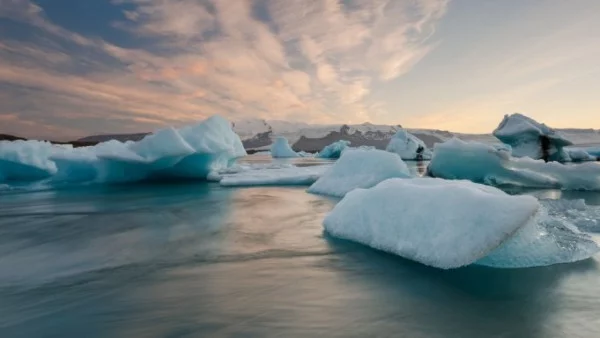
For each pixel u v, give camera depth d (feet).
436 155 52.21
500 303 12.19
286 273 15.48
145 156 54.39
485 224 14.88
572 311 11.56
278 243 20.42
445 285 13.69
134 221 28.45
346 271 15.49
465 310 11.71
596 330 10.42
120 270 16.40
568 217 24.52
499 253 15.25
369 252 18.01
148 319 11.51
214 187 52.37
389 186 20.08
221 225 26.16
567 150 112.27
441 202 16.87
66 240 22.44
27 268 16.93
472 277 14.33
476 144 48.49
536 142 95.30
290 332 10.48
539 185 46.47
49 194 46.11
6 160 53.42
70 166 57.31
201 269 16.31
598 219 23.40
